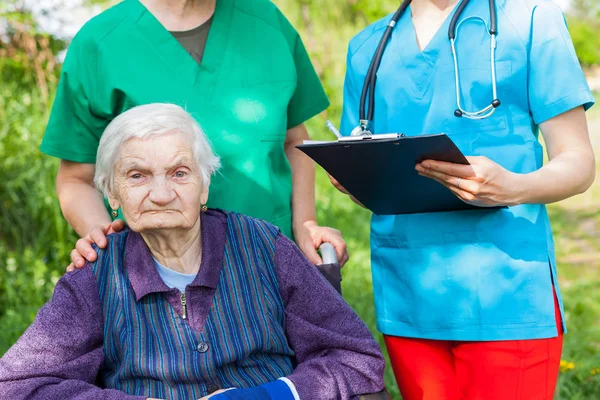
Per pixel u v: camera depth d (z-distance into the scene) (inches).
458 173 89.1
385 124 107.8
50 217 232.4
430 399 107.4
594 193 425.1
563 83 97.1
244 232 99.7
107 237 98.8
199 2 112.2
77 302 94.0
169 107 95.2
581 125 98.7
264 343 95.7
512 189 91.6
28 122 242.7
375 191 100.1
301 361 99.7
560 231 357.1
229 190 110.9
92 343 94.3
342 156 91.4
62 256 224.4
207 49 111.4
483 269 101.3
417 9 107.7
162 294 94.3
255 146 112.0
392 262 108.5
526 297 100.2
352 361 96.4
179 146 92.9
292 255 100.0
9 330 186.4
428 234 104.5
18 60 262.4
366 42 112.0
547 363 101.0
